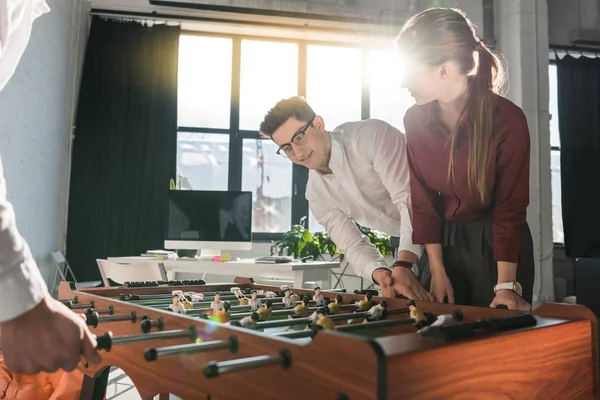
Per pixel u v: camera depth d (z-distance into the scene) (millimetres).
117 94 5016
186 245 3740
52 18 4105
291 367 696
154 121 5043
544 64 5242
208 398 838
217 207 3775
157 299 1622
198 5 5152
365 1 5539
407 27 1371
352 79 5652
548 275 5090
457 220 1499
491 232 1449
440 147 1440
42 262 4176
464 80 1350
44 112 4043
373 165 1768
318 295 1480
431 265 1504
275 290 1789
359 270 1795
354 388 618
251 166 5410
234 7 5199
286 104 1771
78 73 5020
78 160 4902
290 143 1775
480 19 5602
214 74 5434
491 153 1337
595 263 3379
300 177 5441
